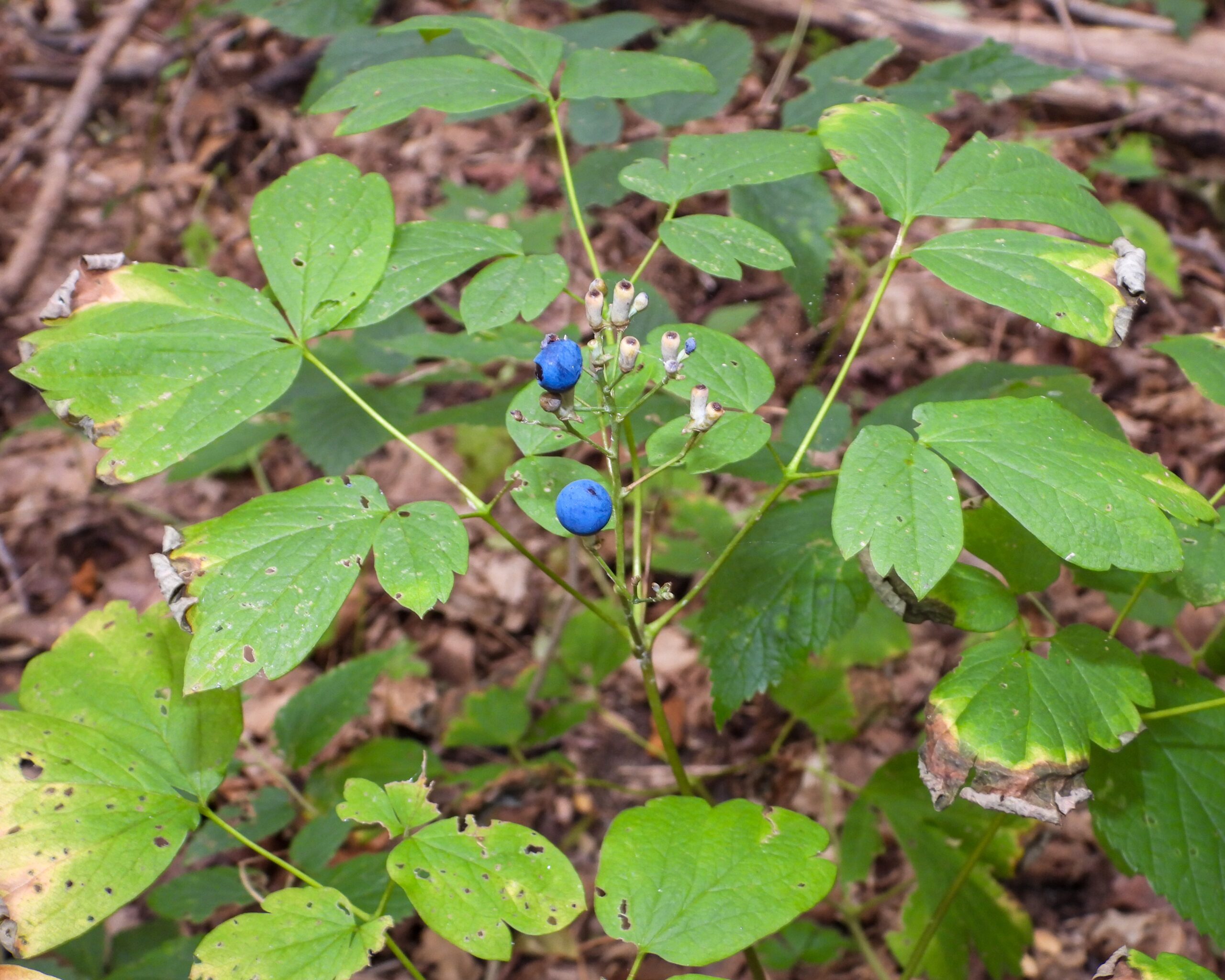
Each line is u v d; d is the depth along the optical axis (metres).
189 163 0.81
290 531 0.24
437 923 0.24
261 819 0.39
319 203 0.28
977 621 0.27
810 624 0.33
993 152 0.28
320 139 0.81
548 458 0.27
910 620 0.27
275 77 0.84
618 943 0.45
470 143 0.78
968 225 0.62
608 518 0.24
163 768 0.27
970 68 0.43
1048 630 0.48
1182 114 0.71
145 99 0.85
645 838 0.25
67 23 0.90
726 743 0.52
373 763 0.43
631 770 0.51
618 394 0.27
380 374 0.56
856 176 0.27
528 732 0.47
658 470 0.25
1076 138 0.72
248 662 0.23
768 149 0.29
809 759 0.50
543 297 0.27
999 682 0.26
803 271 0.40
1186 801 0.28
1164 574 0.28
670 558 0.50
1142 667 0.29
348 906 0.25
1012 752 0.25
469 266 0.28
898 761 0.39
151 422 0.25
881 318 0.58
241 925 0.24
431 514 0.25
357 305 0.27
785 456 0.36
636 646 0.28
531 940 0.44
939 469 0.24
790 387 0.54
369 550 0.24
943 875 0.38
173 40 0.85
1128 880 0.44
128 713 0.27
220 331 0.27
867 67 0.43
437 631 0.57
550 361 0.24
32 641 0.58
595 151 0.44
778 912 0.24
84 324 0.26
